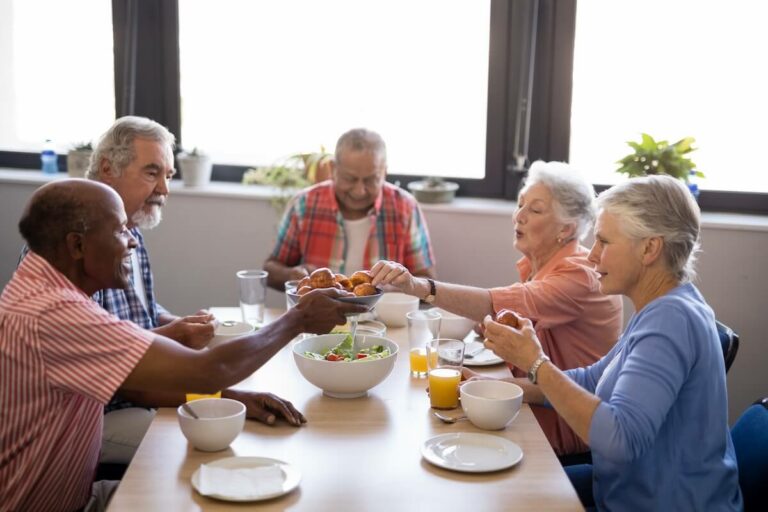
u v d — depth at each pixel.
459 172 3.62
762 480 1.73
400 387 2.02
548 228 2.33
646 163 3.21
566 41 3.36
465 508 1.44
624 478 1.70
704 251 3.20
